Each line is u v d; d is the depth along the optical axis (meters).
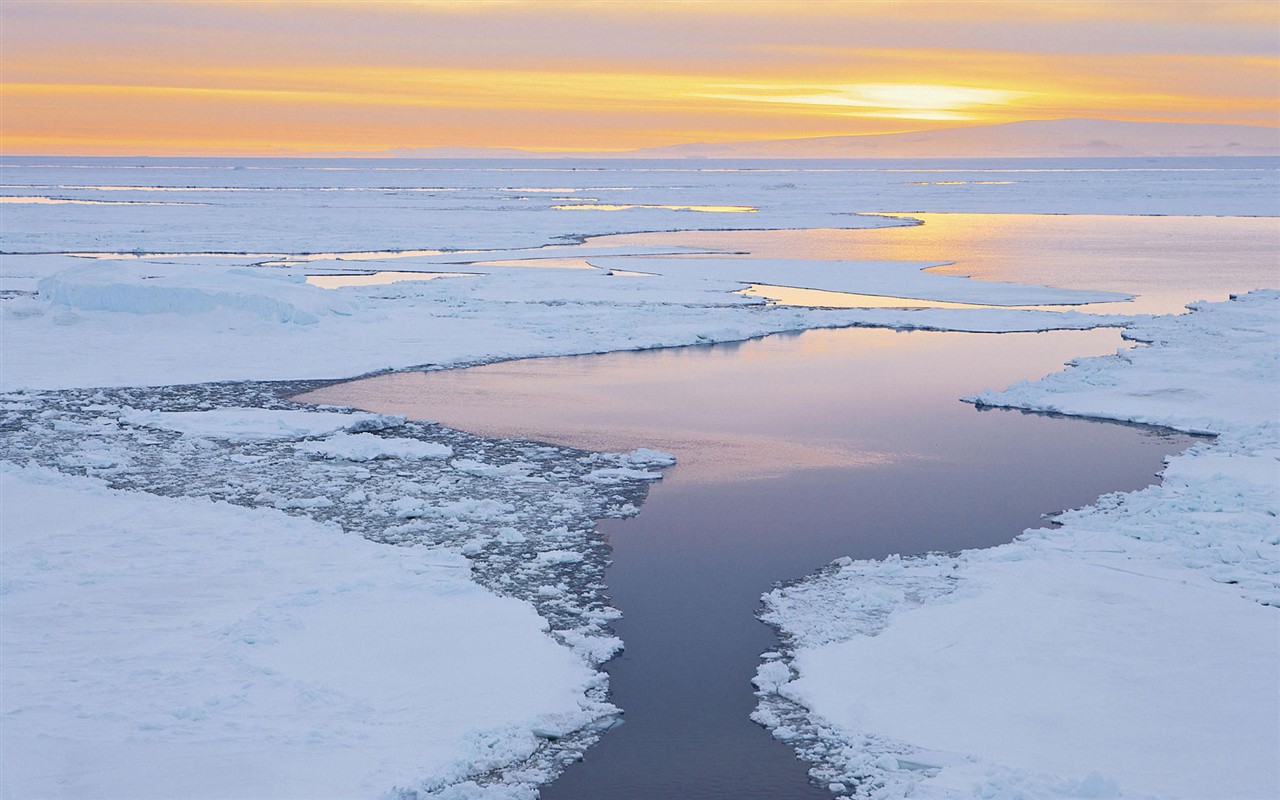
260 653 8.75
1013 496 13.44
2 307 25.80
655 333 25.06
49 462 14.52
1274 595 10.01
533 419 17.33
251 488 13.55
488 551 11.55
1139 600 9.99
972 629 9.41
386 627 9.41
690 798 7.13
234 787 6.71
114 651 8.70
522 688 8.41
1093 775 6.79
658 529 12.30
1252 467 14.12
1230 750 7.34
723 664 9.05
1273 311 27.38
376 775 6.99
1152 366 20.78
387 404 18.39
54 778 6.71
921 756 7.41
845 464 14.86
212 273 26.55
